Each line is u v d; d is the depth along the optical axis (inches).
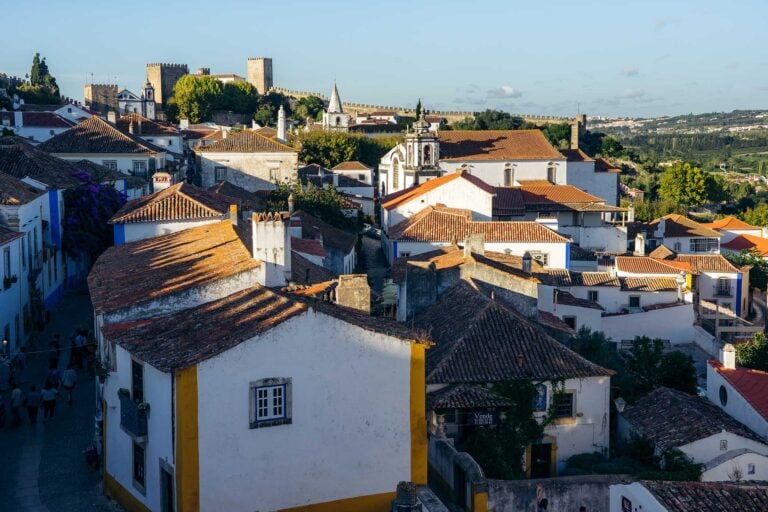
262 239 1200.8
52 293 2122.3
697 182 5413.4
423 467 1038.4
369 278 2608.3
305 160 4650.6
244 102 7298.2
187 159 4156.0
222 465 940.6
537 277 2014.0
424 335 1053.2
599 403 1370.6
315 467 986.1
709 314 2748.5
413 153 3745.1
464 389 1311.5
